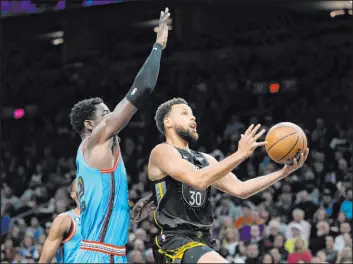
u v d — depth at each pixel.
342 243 10.36
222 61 18.38
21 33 18.97
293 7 17.33
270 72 17.94
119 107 3.92
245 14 17.75
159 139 17.05
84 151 4.04
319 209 10.97
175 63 18.72
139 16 17.11
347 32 17.55
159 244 4.15
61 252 5.75
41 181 16.45
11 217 14.73
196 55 18.53
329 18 17.81
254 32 18.42
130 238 11.58
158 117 4.43
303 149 4.21
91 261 3.91
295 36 18.03
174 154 4.12
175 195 4.16
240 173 14.09
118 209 3.99
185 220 4.13
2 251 12.60
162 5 16.02
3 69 20.69
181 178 3.98
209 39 18.44
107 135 3.93
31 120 20.20
